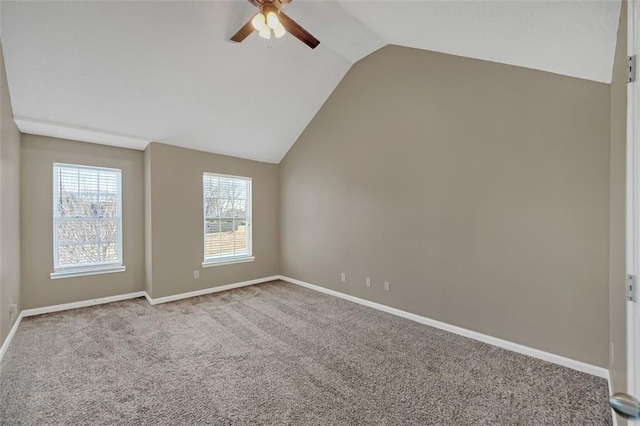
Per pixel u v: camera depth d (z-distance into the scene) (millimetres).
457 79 3016
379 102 3768
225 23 2916
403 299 3531
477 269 2898
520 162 2611
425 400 1996
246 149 4891
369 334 3045
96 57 2812
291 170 5203
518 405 1944
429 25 2344
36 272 3598
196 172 4531
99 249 4094
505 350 2688
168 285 4219
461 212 3008
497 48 2275
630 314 1171
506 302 2713
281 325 3291
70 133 3633
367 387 2143
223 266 4805
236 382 2207
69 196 3877
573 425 1769
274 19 2168
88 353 2637
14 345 2775
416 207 3391
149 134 3943
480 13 1834
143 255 4406
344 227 4273
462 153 2990
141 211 4402
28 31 2455
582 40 1715
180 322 3379
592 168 2258
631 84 1127
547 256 2482
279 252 5523
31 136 3570
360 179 4039
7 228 2814
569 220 2367
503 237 2723
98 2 2422
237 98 3854
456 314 3059
